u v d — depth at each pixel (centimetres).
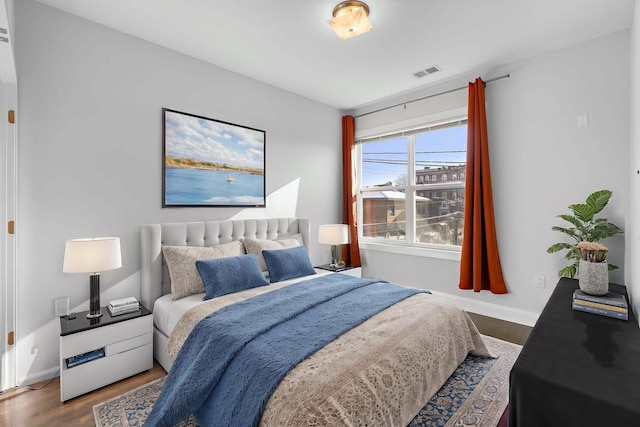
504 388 196
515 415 93
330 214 438
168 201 277
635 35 185
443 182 376
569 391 84
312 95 395
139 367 220
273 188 364
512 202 313
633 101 197
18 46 206
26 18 209
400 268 407
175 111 281
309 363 137
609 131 260
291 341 155
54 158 220
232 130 323
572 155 279
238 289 250
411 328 176
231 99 323
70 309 227
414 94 387
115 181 248
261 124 351
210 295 236
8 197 201
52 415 177
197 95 297
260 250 303
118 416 175
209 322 183
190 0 214
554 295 181
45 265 217
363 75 336
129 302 229
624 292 197
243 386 134
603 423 78
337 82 354
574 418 83
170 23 241
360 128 447
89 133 235
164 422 141
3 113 199
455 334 208
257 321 178
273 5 219
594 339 117
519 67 306
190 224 281
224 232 304
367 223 454
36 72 213
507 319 318
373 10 223
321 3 216
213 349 160
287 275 293
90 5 219
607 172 262
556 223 288
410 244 405
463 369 218
